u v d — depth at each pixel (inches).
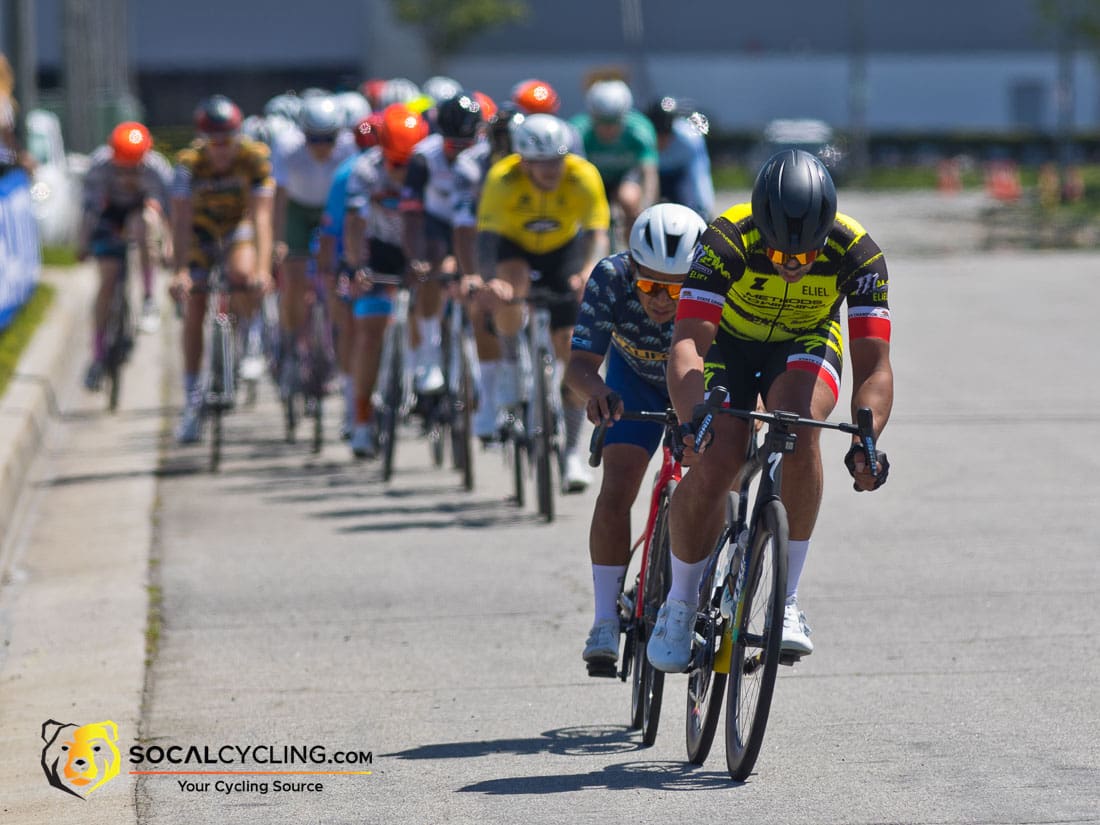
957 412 1459.2
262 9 7027.6
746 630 589.3
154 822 578.2
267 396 1734.7
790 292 614.5
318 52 7116.1
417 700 720.3
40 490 1208.8
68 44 3437.5
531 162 1042.1
